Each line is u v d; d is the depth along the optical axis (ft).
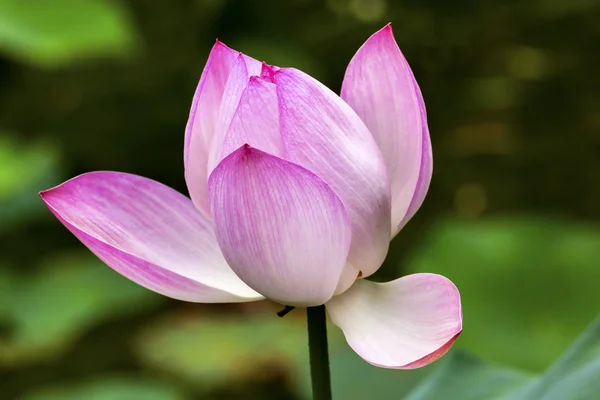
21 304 9.20
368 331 3.71
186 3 11.58
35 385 9.62
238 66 3.73
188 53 11.70
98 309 9.04
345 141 3.69
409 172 3.77
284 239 3.63
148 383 7.79
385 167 3.72
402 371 6.38
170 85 11.71
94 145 12.10
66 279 9.45
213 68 3.80
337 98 3.71
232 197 3.63
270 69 3.75
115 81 11.61
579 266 7.38
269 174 3.61
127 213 3.83
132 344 10.27
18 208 9.56
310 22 12.38
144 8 11.37
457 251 7.81
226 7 11.64
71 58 10.31
